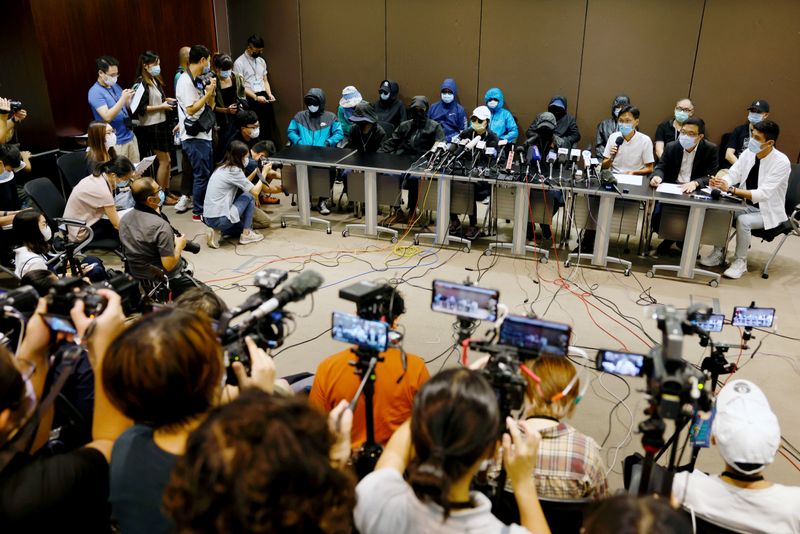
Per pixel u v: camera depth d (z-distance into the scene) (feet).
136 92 20.15
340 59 25.41
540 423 5.84
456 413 3.64
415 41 24.27
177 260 13.25
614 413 11.02
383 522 3.84
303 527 2.85
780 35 20.52
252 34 26.20
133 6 22.47
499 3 22.91
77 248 14.15
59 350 5.23
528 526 4.17
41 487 3.86
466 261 17.33
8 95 19.86
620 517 3.10
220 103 22.03
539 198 17.21
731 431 5.62
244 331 5.01
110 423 4.55
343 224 20.16
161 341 3.73
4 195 15.88
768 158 15.53
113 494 3.99
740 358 12.68
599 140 20.94
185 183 23.18
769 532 5.55
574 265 17.12
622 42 22.08
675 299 15.28
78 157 17.03
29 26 18.97
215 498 2.83
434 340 13.41
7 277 15.84
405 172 17.54
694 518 5.59
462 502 3.79
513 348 5.04
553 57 22.95
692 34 21.33
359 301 5.84
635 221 16.97
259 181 18.75
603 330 13.80
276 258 17.49
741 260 16.28
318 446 3.02
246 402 3.13
